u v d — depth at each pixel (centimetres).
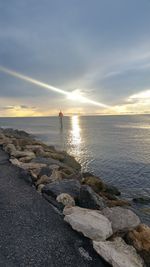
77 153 3819
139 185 2056
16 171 1580
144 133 8556
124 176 2352
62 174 1559
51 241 785
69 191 1175
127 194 1802
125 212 920
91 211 935
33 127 12794
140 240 779
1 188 1256
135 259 692
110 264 676
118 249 729
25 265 669
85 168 2700
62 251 737
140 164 2958
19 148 2383
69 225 883
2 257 695
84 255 723
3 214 961
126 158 3391
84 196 1052
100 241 764
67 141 5731
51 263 684
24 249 740
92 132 8925
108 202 1270
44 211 1001
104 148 4503
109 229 803
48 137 6744
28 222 904
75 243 779
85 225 829
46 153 2378
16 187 1280
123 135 7681
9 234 818
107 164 2931
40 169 1568
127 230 832
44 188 1199
